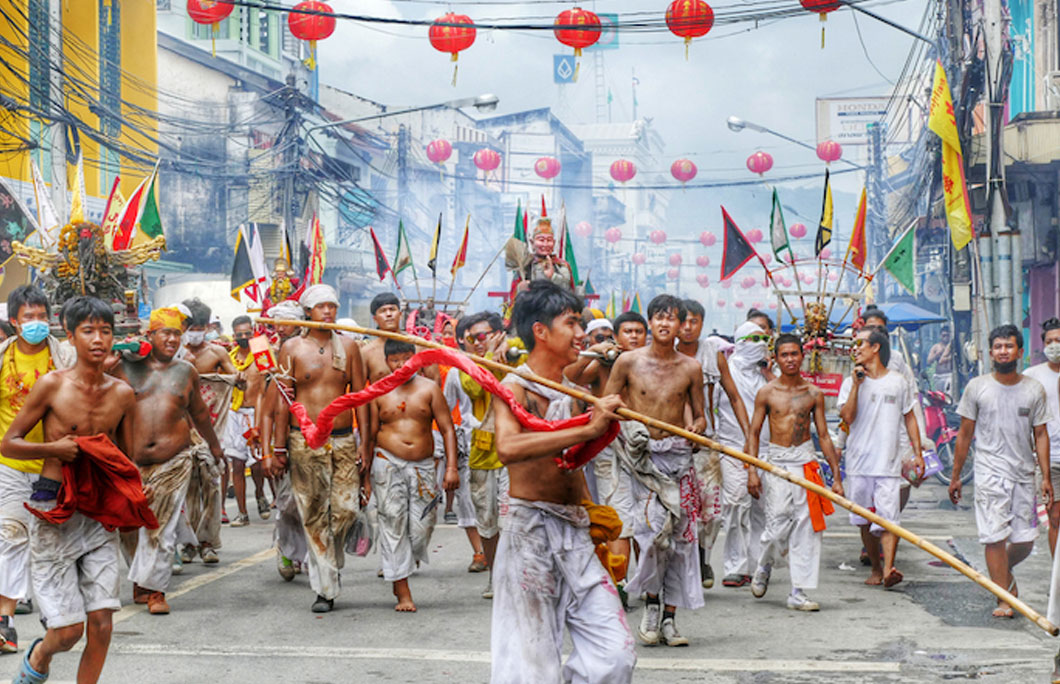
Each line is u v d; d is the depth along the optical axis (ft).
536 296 14.16
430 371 33.99
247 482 55.42
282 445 25.27
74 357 22.67
